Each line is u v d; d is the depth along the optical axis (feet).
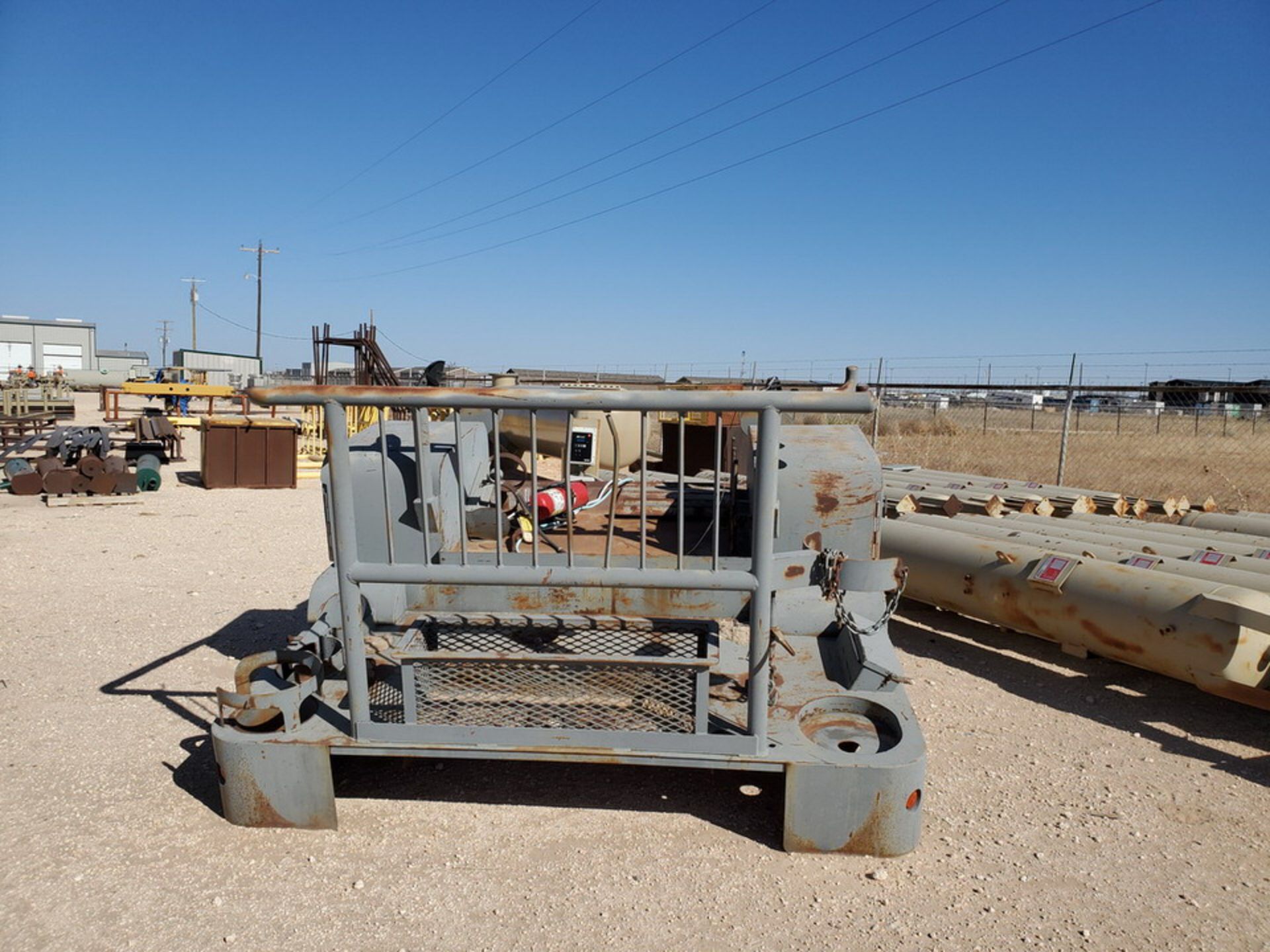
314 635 11.12
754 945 8.41
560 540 12.84
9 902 8.91
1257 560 16.78
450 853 9.92
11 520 31.71
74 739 12.85
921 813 9.93
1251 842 10.53
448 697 10.04
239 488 42.04
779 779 11.80
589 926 8.64
